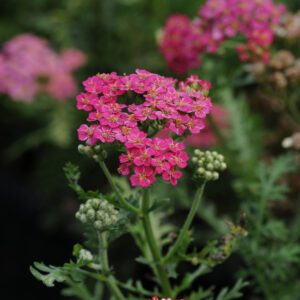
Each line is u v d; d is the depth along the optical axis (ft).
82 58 3.11
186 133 1.50
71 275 1.50
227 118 2.50
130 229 1.71
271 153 2.51
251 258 1.83
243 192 2.16
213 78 2.12
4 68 3.03
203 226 2.65
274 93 2.11
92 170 3.06
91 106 1.46
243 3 2.08
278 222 1.83
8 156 3.59
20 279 3.14
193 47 2.15
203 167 1.49
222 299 1.62
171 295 1.63
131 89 1.47
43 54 3.06
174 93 1.46
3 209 3.44
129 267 2.73
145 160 1.40
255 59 2.08
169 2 3.12
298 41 2.19
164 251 2.13
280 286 1.87
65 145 3.00
